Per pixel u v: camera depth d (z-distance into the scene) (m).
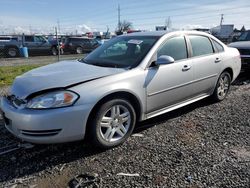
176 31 4.54
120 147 3.62
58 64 4.32
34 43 21.83
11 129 3.41
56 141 3.15
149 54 3.96
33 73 3.83
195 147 3.59
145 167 3.11
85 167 3.14
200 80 4.79
